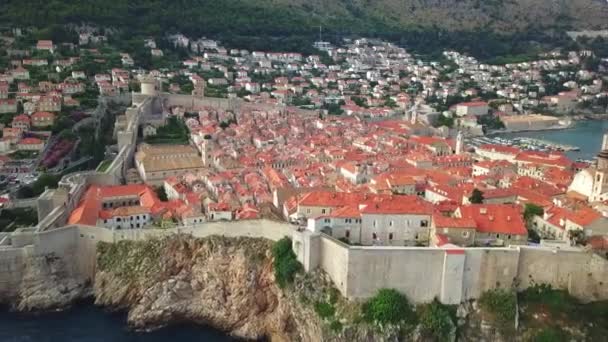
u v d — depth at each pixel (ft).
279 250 481.87
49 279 512.22
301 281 452.76
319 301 437.99
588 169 646.33
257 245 505.66
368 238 479.82
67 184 623.36
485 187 650.43
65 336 464.65
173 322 494.59
